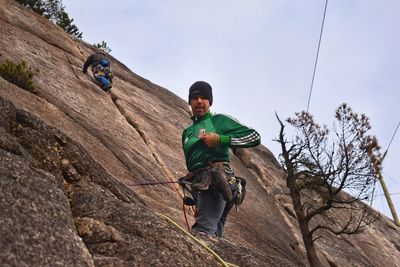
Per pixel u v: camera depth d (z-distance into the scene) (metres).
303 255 11.64
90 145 7.35
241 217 10.04
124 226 3.37
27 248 2.53
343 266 12.44
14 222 2.62
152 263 3.07
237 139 4.52
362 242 14.95
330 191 11.63
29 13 14.84
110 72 12.66
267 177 15.85
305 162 11.86
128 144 9.45
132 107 12.70
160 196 7.33
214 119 4.70
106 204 3.53
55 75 10.80
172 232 3.51
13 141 3.41
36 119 3.85
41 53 11.98
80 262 2.74
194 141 4.60
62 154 3.84
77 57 14.27
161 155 10.41
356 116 11.52
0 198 2.73
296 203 11.77
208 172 4.44
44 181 3.20
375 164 11.43
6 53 10.09
